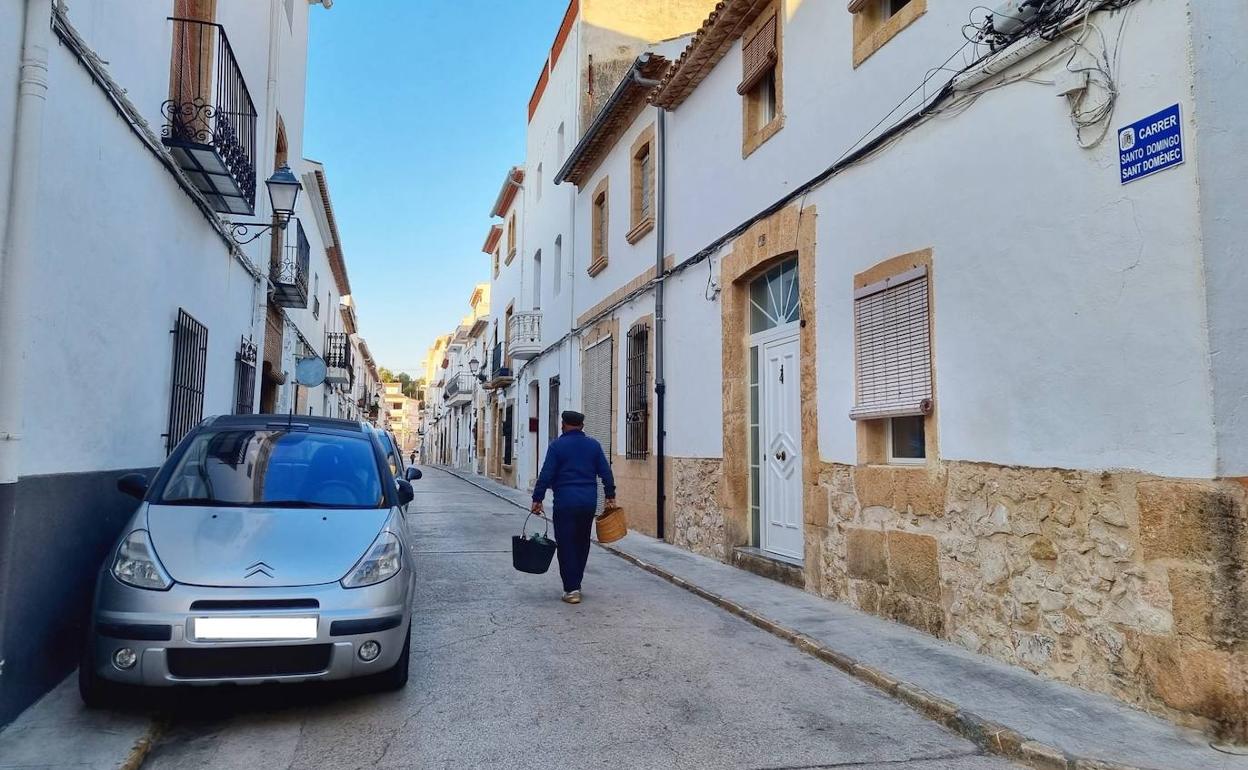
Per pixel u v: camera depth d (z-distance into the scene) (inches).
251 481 192.4
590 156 576.4
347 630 156.9
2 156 143.6
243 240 382.9
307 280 637.3
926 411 218.8
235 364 366.6
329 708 168.4
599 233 581.3
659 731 158.6
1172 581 151.2
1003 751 147.7
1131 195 161.5
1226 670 142.2
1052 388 179.0
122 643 147.5
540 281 813.9
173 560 157.9
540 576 331.0
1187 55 151.9
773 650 217.3
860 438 251.8
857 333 254.4
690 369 397.4
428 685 185.0
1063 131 177.9
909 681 180.5
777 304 328.8
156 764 139.5
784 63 309.4
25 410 151.8
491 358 1120.2
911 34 233.1
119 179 200.4
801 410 288.5
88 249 181.5
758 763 143.7
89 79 177.0
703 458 379.6
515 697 177.5
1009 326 191.8
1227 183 151.1
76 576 178.4
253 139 338.0
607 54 655.8
